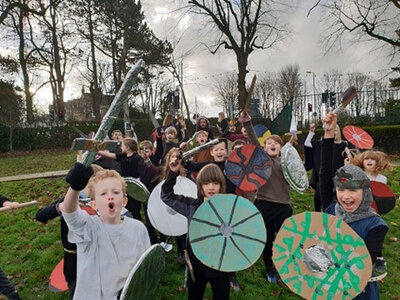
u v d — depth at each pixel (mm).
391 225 6070
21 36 27953
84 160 2104
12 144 22578
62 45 30625
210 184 3102
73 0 27062
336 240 2254
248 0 22812
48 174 11305
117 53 29734
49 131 23562
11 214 7340
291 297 3988
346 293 2170
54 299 4113
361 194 2482
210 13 22953
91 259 2391
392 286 4230
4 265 5055
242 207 2791
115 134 7141
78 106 48781
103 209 2465
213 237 2742
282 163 4336
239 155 4031
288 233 2316
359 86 48125
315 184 5645
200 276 3010
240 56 23547
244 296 4016
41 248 5570
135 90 35344
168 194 3242
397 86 22938
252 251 2709
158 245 2455
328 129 2955
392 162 13219
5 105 22328
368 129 16109
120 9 27422
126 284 2150
